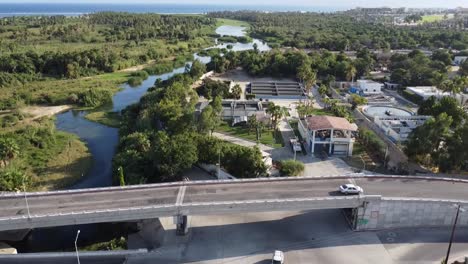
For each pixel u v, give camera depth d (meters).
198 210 60.94
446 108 105.94
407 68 176.25
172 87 131.12
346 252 59.09
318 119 99.81
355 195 64.19
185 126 100.69
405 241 61.91
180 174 81.81
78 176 87.31
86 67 192.00
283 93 155.88
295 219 67.69
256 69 186.00
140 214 59.44
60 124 122.81
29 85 162.88
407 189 68.50
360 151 98.94
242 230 64.31
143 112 114.94
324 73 183.12
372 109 127.00
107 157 98.50
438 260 57.31
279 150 99.25
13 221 56.25
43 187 81.50
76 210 59.47
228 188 67.81
